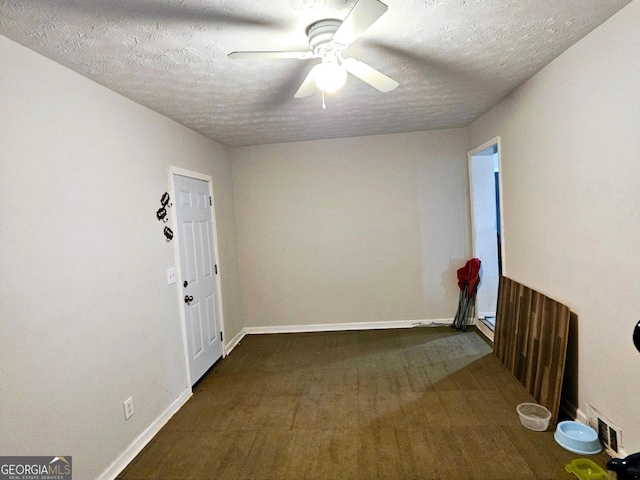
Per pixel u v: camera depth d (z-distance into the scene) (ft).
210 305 11.69
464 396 8.83
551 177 7.77
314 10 4.92
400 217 13.98
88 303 6.35
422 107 10.24
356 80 7.86
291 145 14.11
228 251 13.56
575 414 7.34
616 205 5.89
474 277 13.32
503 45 6.48
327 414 8.41
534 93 8.20
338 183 14.07
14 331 4.96
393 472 6.42
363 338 13.35
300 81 7.46
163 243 9.02
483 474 6.22
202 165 11.69
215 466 6.86
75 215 6.17
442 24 5.62
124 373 7.22
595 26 5.96
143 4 4.55
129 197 7.75
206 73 6.86
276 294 14.53
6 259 4.89
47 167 5.64
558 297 7.77
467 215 13.75
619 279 5.93
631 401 5.86
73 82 6.30
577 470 6.04
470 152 13.10
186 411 8.95
